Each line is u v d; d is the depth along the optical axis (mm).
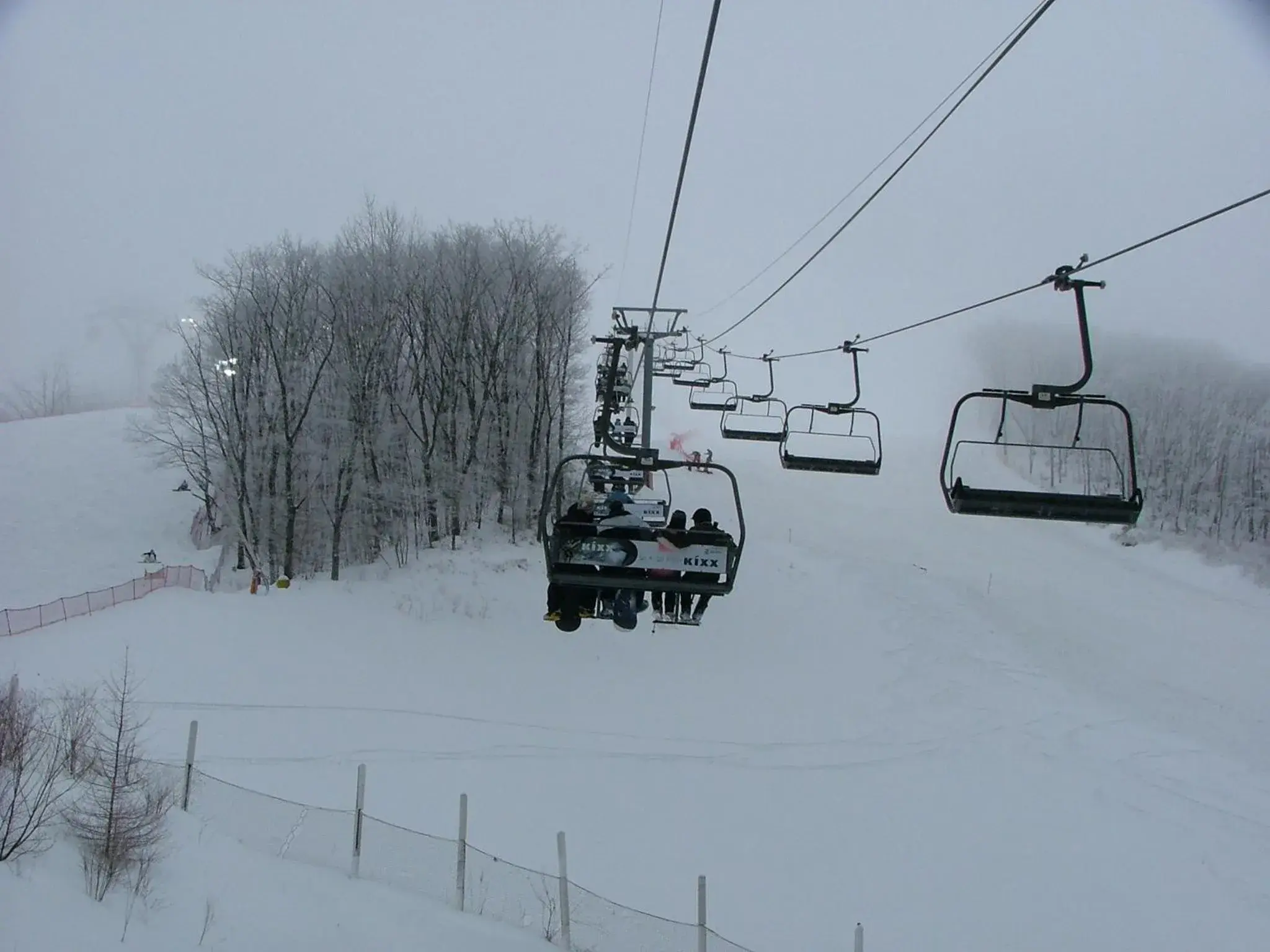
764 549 45094
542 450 43188
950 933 15211
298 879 12023
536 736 23203
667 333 16453
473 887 13070
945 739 24781
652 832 17625
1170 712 28375
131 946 9094
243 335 42781
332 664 27547
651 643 32156
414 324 44844
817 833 18469
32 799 11461
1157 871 17906
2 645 26203
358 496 39719
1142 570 49688
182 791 14547
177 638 27562
